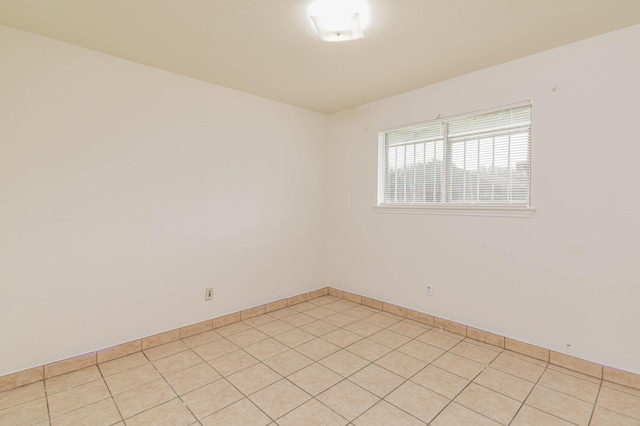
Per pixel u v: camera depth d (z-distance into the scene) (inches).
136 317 103.7
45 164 87.3
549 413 73.2
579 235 90.5
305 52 95.0
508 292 104.1
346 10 73.5
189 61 101.5
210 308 121.3
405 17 76.9
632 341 83.2
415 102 127.2
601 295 87.4
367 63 102.6
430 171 125.4
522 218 100.7
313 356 100.0
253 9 73.8
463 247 114.7
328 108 152.6
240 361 97.0
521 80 99.7
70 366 90.9
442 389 82.4
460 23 79.7
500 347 105.4
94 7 73.4
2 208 81.7
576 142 90.6
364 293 149.5
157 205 107.6
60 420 70.5
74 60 91.1
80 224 93.0
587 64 88.4
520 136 102.7
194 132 115.6
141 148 103.7
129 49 93.6
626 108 83.1
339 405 76.2
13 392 80.9
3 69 81.2
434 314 123.6
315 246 160.2
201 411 73.9
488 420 70.8
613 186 85.3
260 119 135.4
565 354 93.1
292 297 149.3
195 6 72.9
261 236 137.2
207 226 120.0
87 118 93.5
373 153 143.3
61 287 90.3
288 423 70.0
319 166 161.2
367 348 105.3
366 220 147.4
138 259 103.9
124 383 85.2
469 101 111.5
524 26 81.5
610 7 73.2
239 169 129.0
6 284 82.5
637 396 79.4
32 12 75.4
